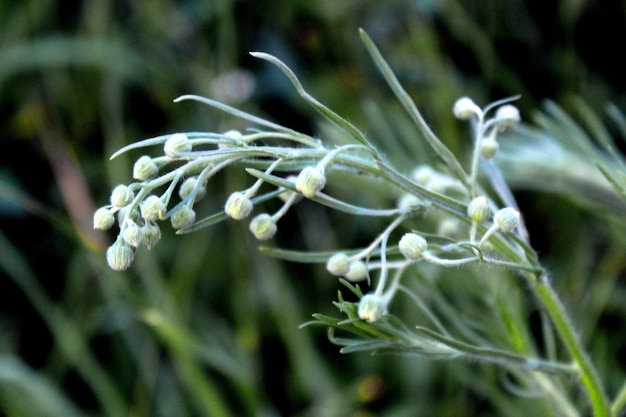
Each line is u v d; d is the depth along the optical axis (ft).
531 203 2.01
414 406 1.91
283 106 2.27
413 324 1.68
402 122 1.51
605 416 1.15
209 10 2.25
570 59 2.14
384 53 2.23
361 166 1.07
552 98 2.26
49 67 2.23
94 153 2.27
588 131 2.11
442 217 1.32
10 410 1.82
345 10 2.26
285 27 2.30
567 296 1.82
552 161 1.34
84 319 2.06
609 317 1.90
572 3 2.16
